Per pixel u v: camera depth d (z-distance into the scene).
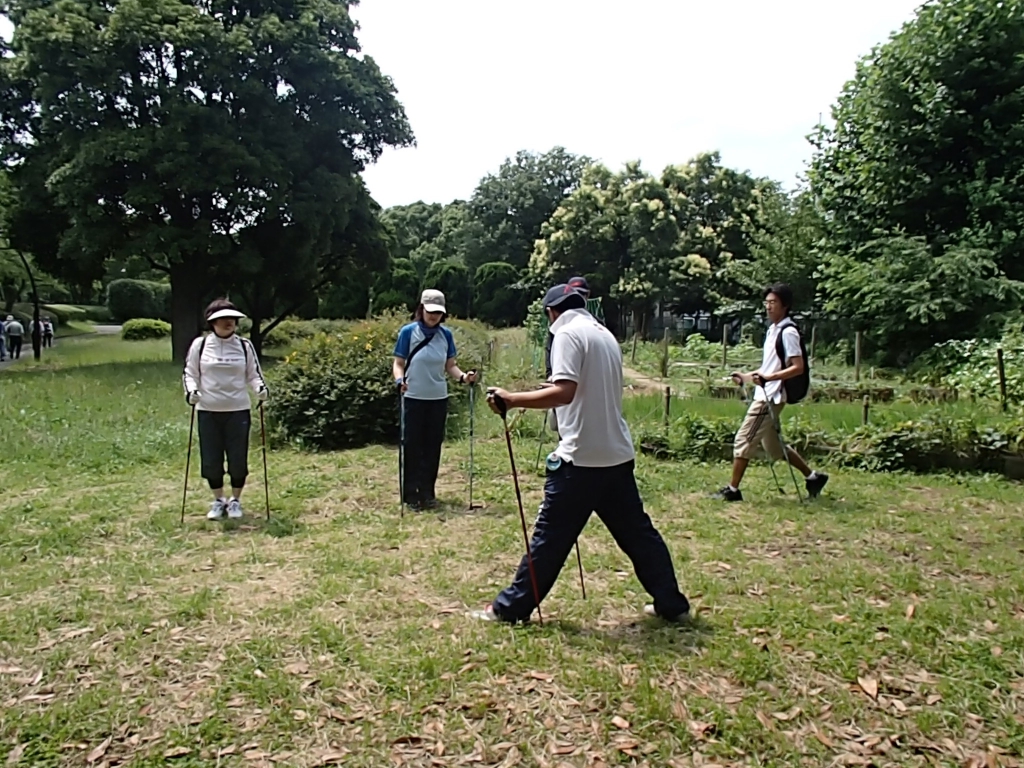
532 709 3.11
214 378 5.91
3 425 9.97
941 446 7.65
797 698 3.19
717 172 41.69
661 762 2.78
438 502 6.56
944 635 3.78
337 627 3.86
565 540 3.84
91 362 23.59
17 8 23.11
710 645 3.66
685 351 22.30
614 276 40.66
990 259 15.89
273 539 5.47
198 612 4.05
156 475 7.75
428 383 6.29
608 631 3.85
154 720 3.05
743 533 5.54
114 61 21.03
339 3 25.81
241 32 21.83
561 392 3.62
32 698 3.23
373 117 25.30
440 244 59.62
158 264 23.75
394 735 2.93
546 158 55.38
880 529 5.66
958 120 17.09
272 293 27.75
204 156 21.42
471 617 3.99
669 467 7.98
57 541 5.39
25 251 24.58
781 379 6.23
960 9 16.91
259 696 3.20
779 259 23.67
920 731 2.95
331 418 9.41
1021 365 12.05
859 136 19.16
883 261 16.84
